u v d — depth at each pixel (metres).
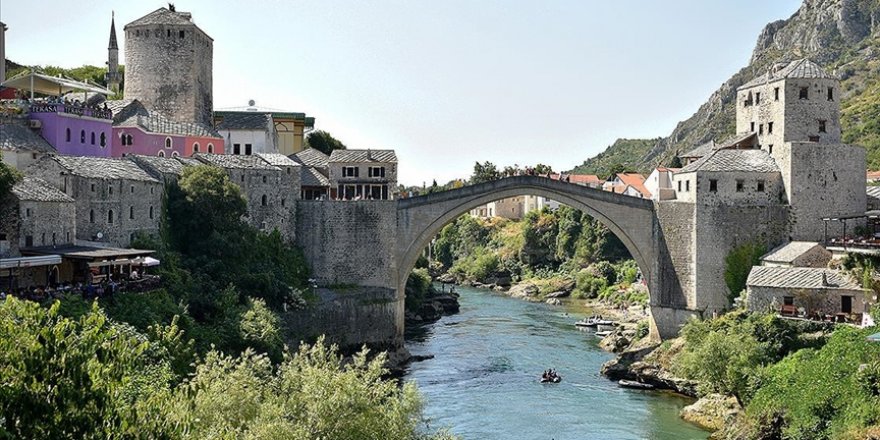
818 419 59.09
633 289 141.12
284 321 86.06
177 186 91.50
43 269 69.06
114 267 74.69
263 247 95.88
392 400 41.81
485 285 177.12
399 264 99.81
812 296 78.38
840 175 90.75
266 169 98.94
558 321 124.06
